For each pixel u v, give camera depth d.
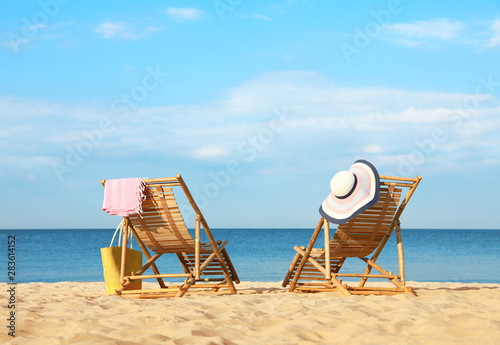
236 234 60.47
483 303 4.33
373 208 5.04
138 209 5.00
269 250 32.66
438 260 22.19
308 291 5.79
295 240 45.66
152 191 5.07
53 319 3.35
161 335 2.77
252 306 4.00
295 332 2.94
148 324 3.19
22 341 2.66
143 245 5.57
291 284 5.69
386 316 3.44
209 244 5.71
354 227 5.09
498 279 13.87
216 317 3.43
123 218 5.26
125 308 3.86
